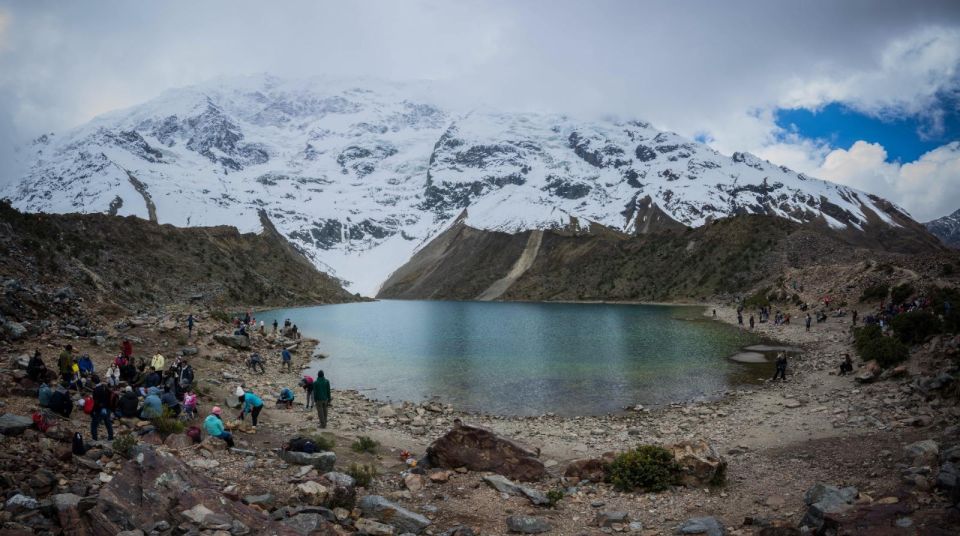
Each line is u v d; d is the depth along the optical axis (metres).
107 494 12.16
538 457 21.70
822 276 92.81
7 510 12.05
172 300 99.81
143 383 28.81
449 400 36.00
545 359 53.12
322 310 144.25
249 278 142.88
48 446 16.45
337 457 21.12
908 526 11.69
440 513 15.74
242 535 11.80
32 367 24.03
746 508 15.21
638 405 33.41
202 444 19.36
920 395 26.05
